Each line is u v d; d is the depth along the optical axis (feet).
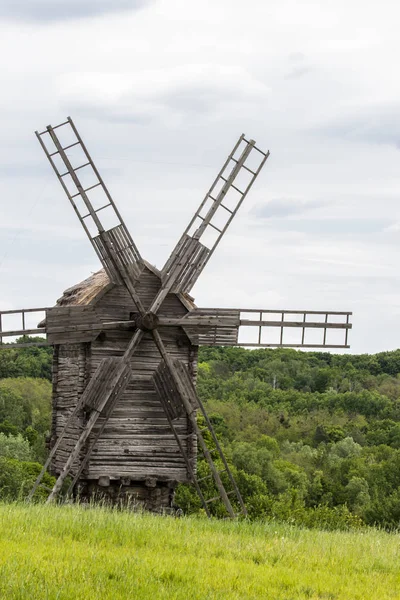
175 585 87.25
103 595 80.69
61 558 92.89
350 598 90.17
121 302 183.01
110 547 102.68
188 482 184.03
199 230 187.42
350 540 123.75
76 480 173.68
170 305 185.37
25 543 98.43
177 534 114.42
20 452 397.39
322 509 356.59
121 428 181.47
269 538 120.67
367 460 588.91
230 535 119.03
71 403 186.39
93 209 184.34
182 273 185.26
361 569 104.58
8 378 622.95
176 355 185.57
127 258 182.50
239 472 380.37
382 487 472.03
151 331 180.45
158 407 183.42
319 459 593.83
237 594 86.22
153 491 185.78
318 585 93.66
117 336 182.50
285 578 94.84
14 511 120.57
